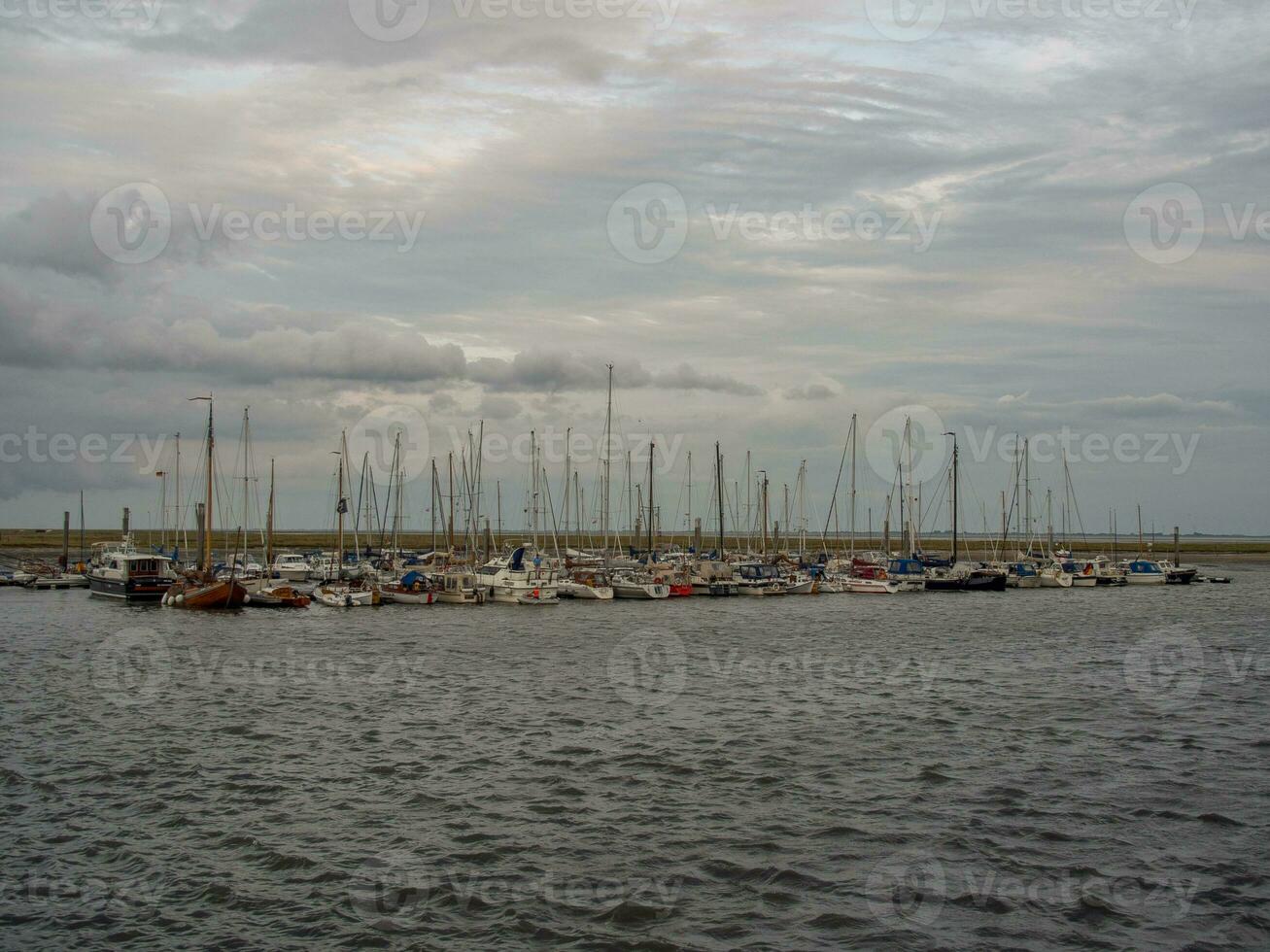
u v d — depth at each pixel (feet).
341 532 350.64
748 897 76.48
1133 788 104.22
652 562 391.45
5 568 501.15
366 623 271.49
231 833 89.20
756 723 134.41
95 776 107.34
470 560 389.80
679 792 101.96
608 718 137.18
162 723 134.00
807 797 100.53
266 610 307.78
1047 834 90.02
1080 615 309.83
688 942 69.05
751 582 379.35
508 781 105.50
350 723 133.69
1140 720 138.00
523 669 182.50
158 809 95.96
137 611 306.14
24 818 93.40
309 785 104.01
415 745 120.98
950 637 243.19
